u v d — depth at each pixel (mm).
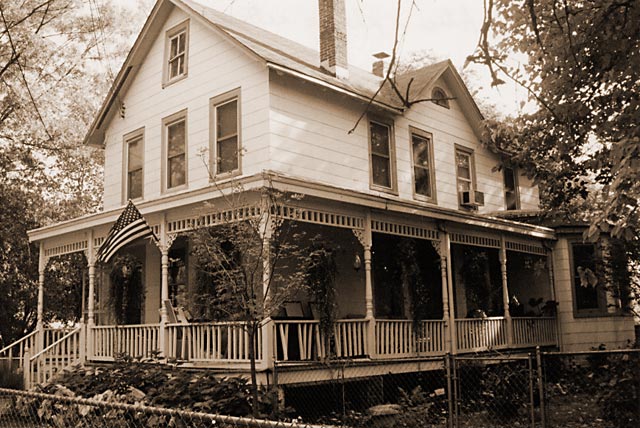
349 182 15617
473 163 19688
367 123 16453
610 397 8805
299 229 14617
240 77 14797
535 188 22656
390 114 16953
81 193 27734
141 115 17391
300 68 14734
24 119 23000
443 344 14492
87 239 15867
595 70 9727
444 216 14609
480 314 16250
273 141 13984
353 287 15781
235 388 10133
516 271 20109
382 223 13664
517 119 11633
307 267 11695
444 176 18438
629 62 9219
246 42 14609
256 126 14227
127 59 17469
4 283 22141
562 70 9969
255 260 10797
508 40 10352
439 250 15008
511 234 17469
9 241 22344
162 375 11195
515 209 21406
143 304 17203
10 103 21938
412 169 17453
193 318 12797
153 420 8516
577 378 12305
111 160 18156
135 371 11148
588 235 8266
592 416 10469
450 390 8945
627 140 7699
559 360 15383
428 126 18203
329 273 12125
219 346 11641
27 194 23547
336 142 15484
